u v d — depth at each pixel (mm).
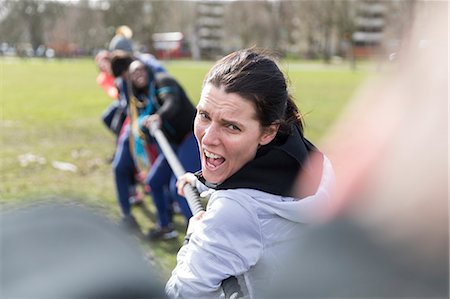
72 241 462
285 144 1349
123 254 480
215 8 80750
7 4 63688
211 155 1336
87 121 11414
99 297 425
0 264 420
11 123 10797
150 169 4406
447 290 383
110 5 62656
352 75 32812
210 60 71438
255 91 1265
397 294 387
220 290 1303
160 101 4145
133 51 5422
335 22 53250
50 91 19094
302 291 415
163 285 490
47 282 410
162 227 4504
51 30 66125
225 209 1308
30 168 6910
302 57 67000
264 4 66812
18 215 485
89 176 6656
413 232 393
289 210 1292
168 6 63531
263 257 1323
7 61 49938
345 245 407
